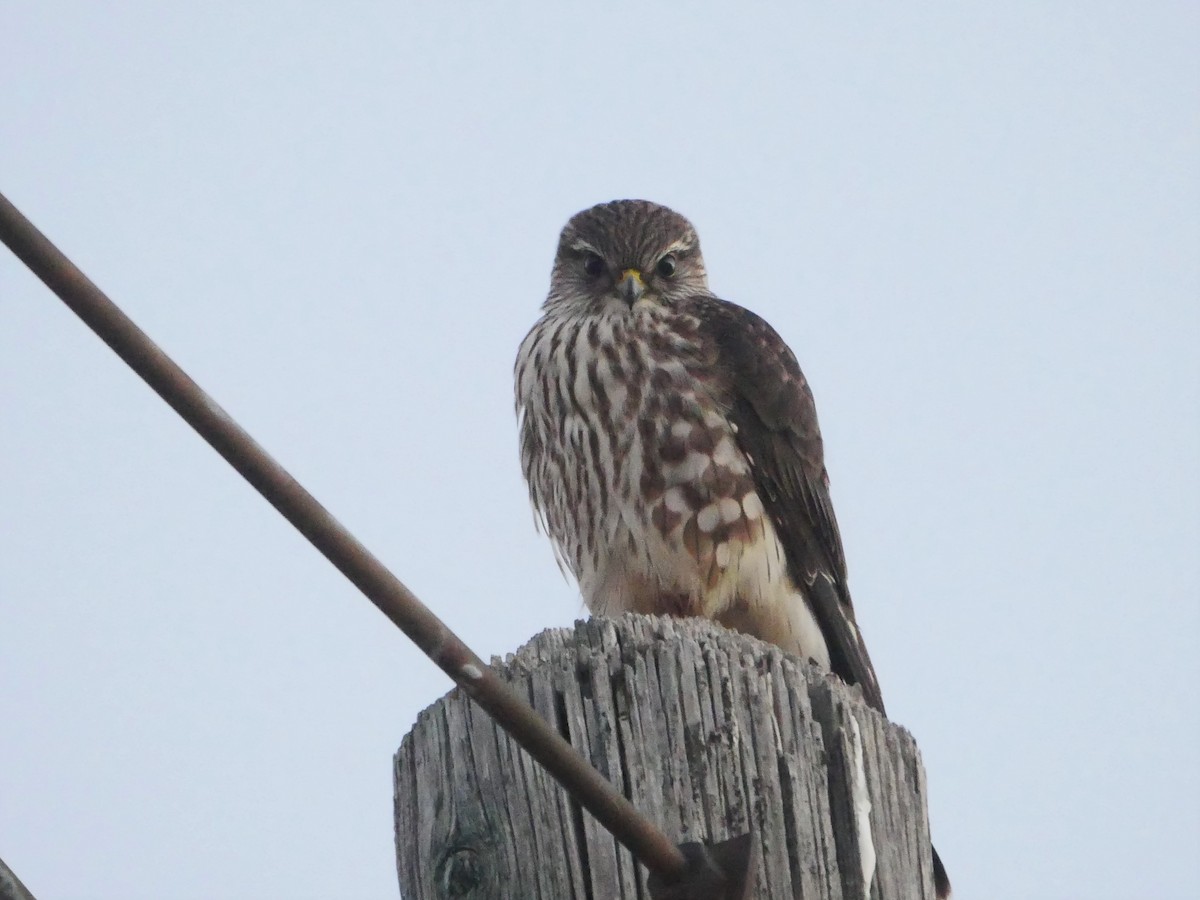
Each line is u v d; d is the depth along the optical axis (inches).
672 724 305.3
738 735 305.7
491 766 307.1
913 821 327.6
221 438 239.6
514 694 262.8
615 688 308.5
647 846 276.8
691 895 281.9
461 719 312.5
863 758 316.5
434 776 312.3
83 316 233.3
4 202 228.4
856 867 306.3
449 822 307.1
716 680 308.8
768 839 300.2
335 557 247.9
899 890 313.9
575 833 299.1
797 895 298.5
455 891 301.3
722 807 300.8
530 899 297.3
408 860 314.2
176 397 237.5
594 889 295.4
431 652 256.1
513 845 301.1
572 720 306.0
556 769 267.0
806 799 305.4
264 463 241.9
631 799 300.7
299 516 244.5
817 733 312.8
